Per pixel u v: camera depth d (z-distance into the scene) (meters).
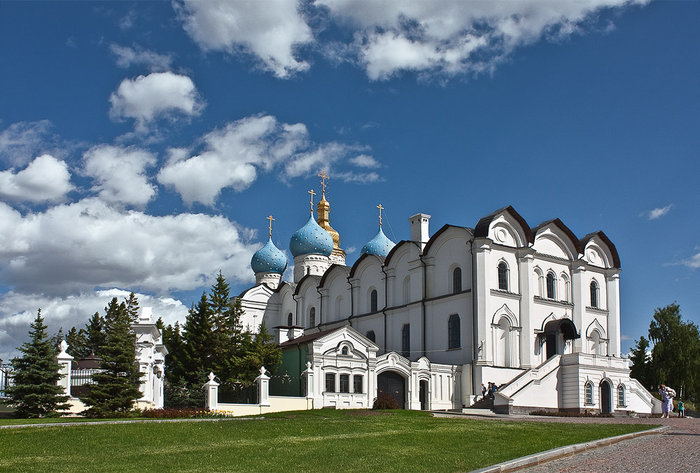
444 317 61.75
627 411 59.03
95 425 28.62
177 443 24.08
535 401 54.53
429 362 57.91
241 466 19.08
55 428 27.28
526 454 21.66
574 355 56.91
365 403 56.44
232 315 62.38
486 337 57.44
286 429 28.55
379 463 19.78
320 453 21.64
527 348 59.41
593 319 67.38
